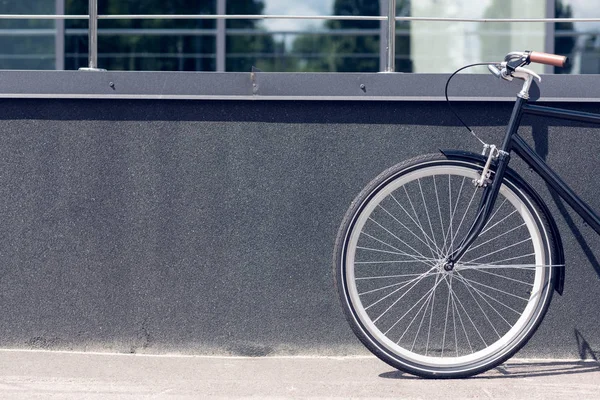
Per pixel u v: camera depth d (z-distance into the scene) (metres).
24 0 5.85
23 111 3.02
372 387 2.69
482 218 2.78
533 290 2.86
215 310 3.06
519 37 5.68
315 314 3.05
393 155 3.01
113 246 3.04
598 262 3.02
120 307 3.06
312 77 2.96
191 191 3.03
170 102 3.01
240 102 3.00
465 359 2.82
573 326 3.04
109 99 3.00
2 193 3.04
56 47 5.84
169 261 3.05
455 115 2.98
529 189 2.81
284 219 3.03
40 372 2.82
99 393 2.61
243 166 3.02
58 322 3.07
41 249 3.05
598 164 2.99
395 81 2.95
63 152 3.03
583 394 2.62
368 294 3.07
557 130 2.99
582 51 5.65
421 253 3.06
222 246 3.04
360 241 3.06
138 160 3.03
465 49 5.71
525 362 3.02
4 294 3.07
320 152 3.01
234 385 2.70
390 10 3.03
